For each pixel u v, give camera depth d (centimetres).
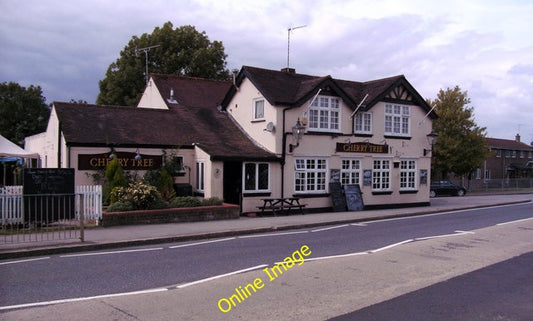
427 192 2583
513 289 784
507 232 1467
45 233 1254
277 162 2019
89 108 2002
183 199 1673
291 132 2048
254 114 2162
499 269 932
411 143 2498
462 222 1775
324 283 802
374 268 925
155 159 1883
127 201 1551
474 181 4725
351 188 2239
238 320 608
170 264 952
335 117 2211
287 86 2156
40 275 848
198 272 878
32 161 2645
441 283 816
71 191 1382
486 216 2023
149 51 3803
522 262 1001
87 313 629
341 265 950
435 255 1069
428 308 673
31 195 1198
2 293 726
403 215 2048
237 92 2289
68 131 1767
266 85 2089
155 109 2197
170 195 1788
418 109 2533
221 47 4022
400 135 2441
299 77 2286
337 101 2212
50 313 628
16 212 1221
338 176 2206
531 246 1206
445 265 962
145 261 983
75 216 1345
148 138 1908
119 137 1842
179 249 1140
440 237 1351
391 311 656
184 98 2459
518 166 6297
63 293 727
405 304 690
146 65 3469
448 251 1121
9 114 4069
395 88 2409
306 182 2114
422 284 806
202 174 1920
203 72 3853
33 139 2553
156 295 719
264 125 2086
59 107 1920
